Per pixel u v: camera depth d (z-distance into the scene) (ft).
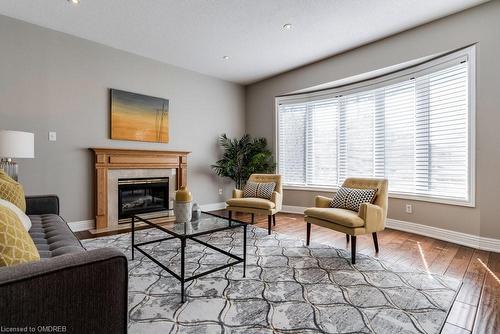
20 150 7.84
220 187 16.69
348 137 13.71
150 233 10.62
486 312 5.09
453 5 8.81
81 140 11.16
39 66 10.13
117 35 10.91
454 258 7.99
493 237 8.64
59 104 10.59
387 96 12.14
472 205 9.09
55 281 2.44
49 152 10.39
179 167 14.32
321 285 6.19
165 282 6.28
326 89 14.48
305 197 15.29
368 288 6.05
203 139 15.69
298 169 15.66
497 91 8.50
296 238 10.05
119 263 2.84
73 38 10.90
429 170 10.58
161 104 13.66
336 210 8.59
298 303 5.39
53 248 4.74
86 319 2.63
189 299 5.51
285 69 14.89
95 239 9.73
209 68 14.74
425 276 6.69
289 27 10.21
